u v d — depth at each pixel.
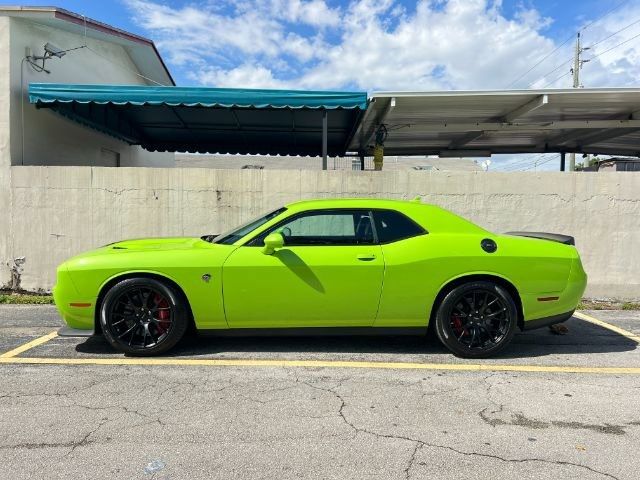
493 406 3.74
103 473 2.78
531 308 4.88
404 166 27.05
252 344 5.29
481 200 7.86
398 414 3.58
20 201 7.71
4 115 7.79
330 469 2.84
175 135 12.20
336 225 4.92
